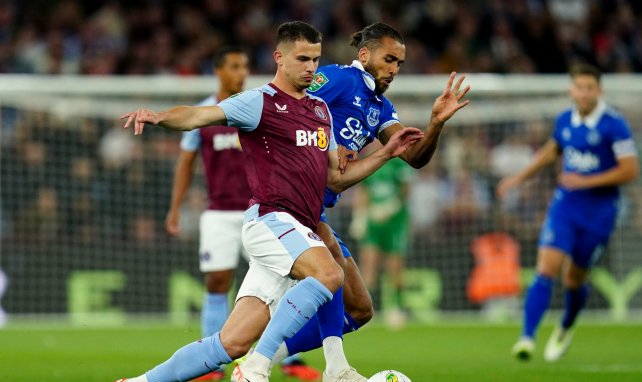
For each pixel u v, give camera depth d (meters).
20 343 38.22
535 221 53.75
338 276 19.56
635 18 72.94
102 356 33.44
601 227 34.09
